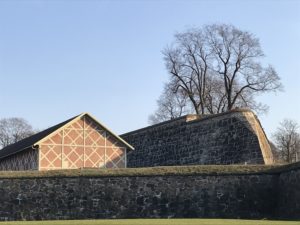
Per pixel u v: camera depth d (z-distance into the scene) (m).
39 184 30.62
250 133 39.34
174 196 30.12
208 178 30.20
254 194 29.91
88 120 44.34
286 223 21.38
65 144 42.97
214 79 70.94
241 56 69.06
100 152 44.31
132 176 30.58
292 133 78.19
